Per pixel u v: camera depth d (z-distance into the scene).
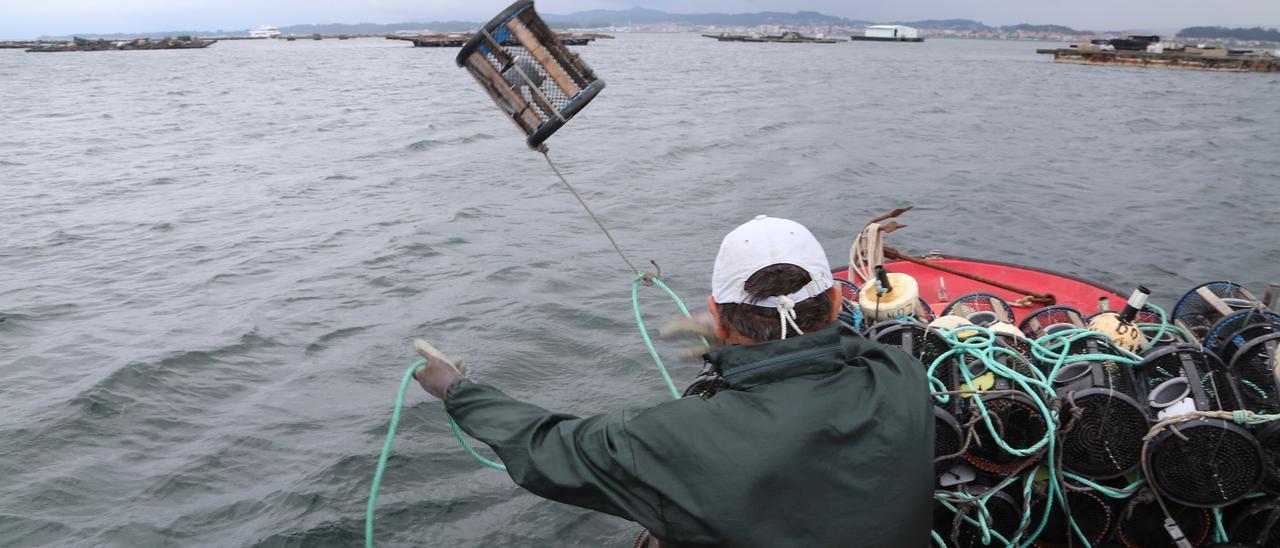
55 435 6.08
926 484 1.90
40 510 5.18
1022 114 29.83
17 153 21.41
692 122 26.77
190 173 17.91
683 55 94.38
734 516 1.77
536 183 15.87
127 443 6.00
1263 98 38.38
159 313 8.80
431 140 22.22
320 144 22.28
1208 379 3.21
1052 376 3.20
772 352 1.89
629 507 1.85
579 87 3.08
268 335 8.03
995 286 6.28
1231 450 2.95
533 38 3.09
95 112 32.84
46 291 9.63
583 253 10.87
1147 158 19.28
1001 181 16.05
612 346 7.60
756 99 36.09
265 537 4.89
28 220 13.45
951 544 3.43
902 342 3.45
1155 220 12.65
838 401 1.86
